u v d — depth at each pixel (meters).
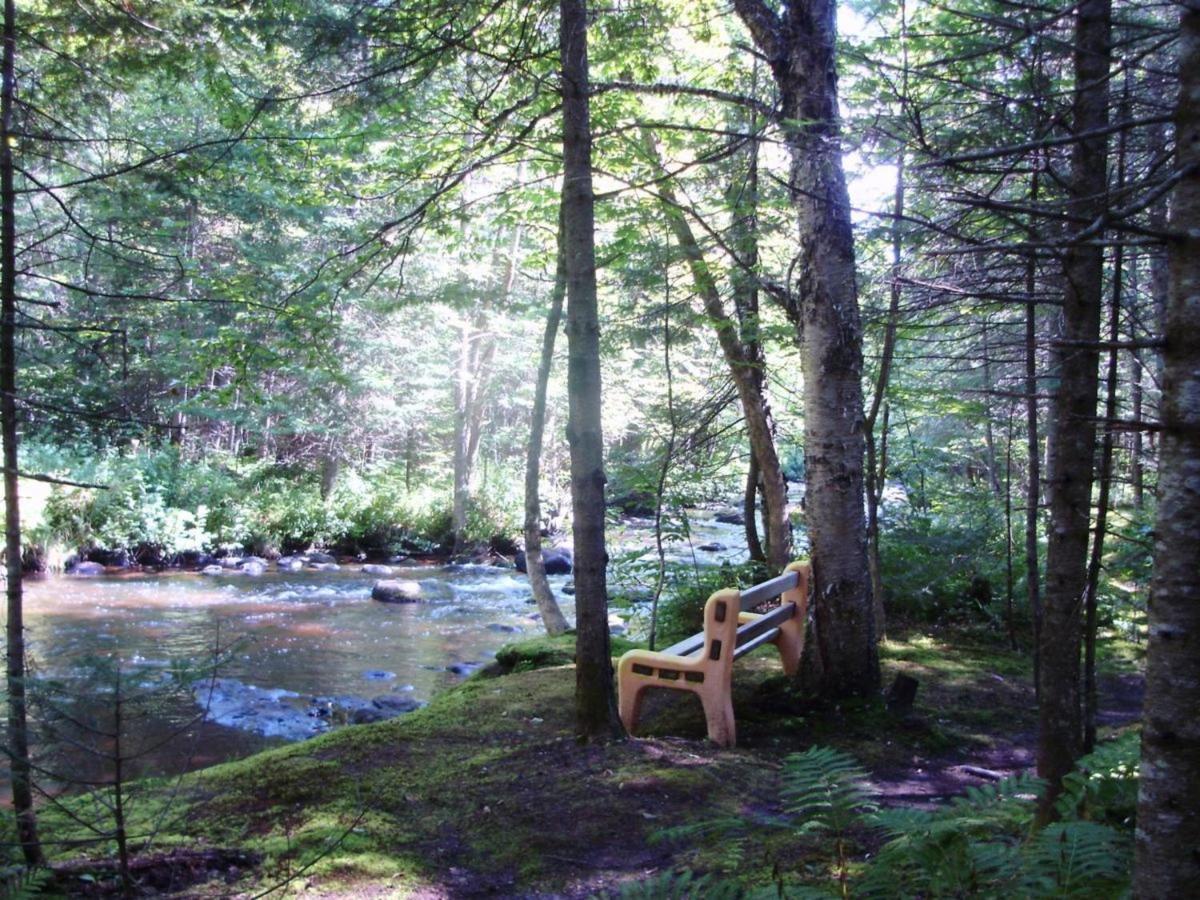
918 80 4.16
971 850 2.71
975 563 10.21
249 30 5.68
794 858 3.79
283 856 3.99
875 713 6.10
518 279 17.12
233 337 6.88
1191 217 2.04
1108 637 8.95
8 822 3.47
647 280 8.66
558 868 3.92
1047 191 4.22
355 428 22.61
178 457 20.73
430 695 10.07
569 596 17.00
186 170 4.86
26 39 4.31
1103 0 3.45
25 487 16.91
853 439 6.25
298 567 19.56
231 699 9.24
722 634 5.64
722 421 11.88
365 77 6.20
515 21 6.84
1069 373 3.78
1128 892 2.44
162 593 15.91
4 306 3.83
